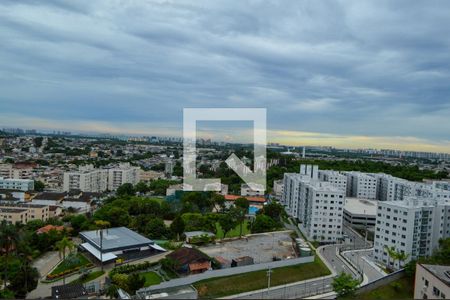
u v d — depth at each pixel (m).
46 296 116.69
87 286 120.19
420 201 161.75
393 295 120.31
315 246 182.00
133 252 157.50
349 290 113.00
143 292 111.38
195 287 120.94
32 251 137.75
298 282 133.12
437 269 103.00
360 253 172.88
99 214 196.50
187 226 190.12
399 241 154.50
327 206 190.25
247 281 129.12
